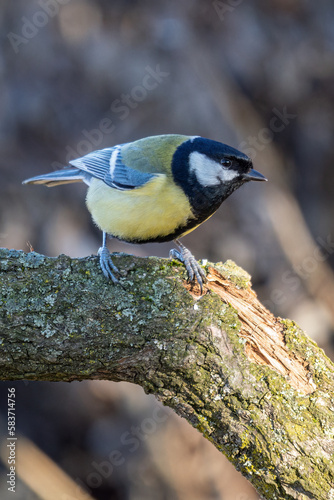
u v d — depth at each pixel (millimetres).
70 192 12062
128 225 6527
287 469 4738
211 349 5078
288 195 12820
